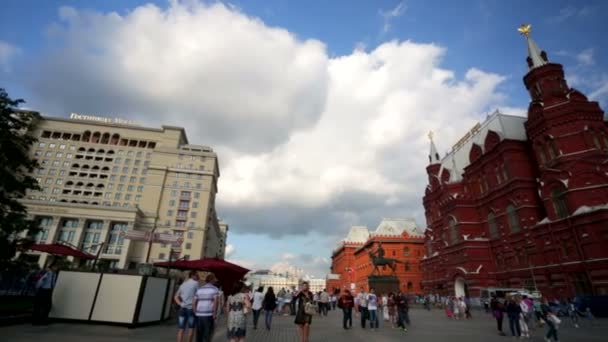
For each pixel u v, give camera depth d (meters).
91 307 16.66
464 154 65.62
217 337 15.48
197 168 119.38
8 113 21.59
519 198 46.06
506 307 19.45
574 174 37.94
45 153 121.19
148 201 112.06
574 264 36.00
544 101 42.84
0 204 21.08
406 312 21.94
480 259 51.34
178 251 104.94
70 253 24.55
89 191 119.62
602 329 22.53
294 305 33.72
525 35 48.59
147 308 17.52
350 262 116.19
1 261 20.16
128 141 129.75
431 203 69.88
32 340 11.41
